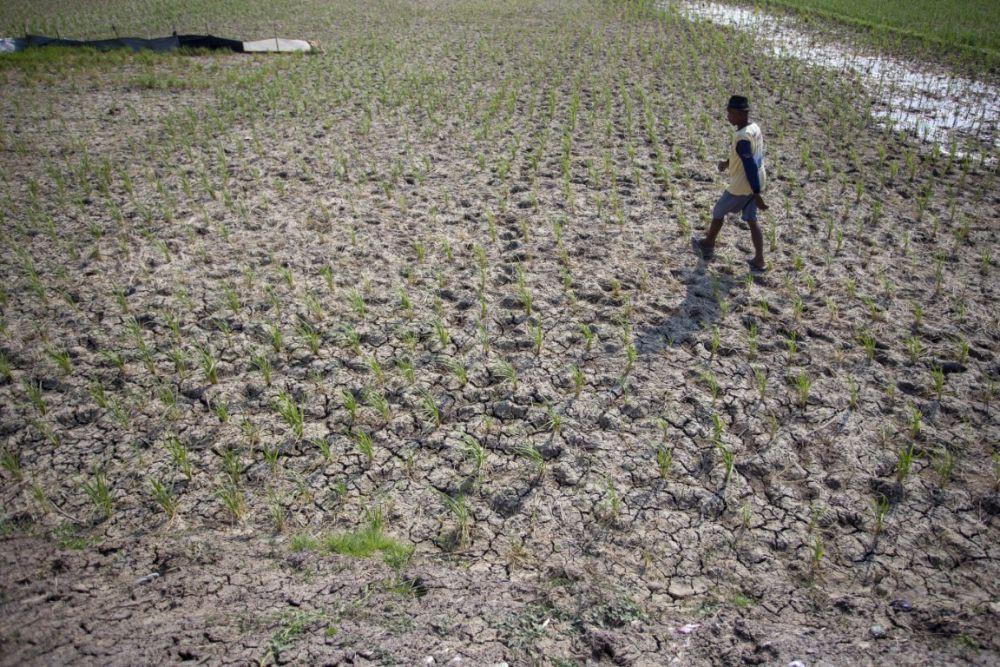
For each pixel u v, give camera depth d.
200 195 8.53
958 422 4.92
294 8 23.50
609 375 5.38
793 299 6.33
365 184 8.84
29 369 5.45
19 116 11.72
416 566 3.81
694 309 6.18
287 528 4.10
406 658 3.17
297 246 7.27
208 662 3.12
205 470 4.53
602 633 3.35
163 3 24.61
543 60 15.31
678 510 4.24
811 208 8.12
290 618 3.40
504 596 3.60
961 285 6.57
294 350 5.66
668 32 18.39
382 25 20.30
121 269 6.83
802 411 5.03
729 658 3.24
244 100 12.67
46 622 3.35
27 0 25.39
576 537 4.05
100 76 14.47
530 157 9.46
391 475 4.50
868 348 5.58
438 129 10.89
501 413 5.02
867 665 3.13
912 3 20.66
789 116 11.55
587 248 7.20
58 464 4.57
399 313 6.14
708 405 5.08
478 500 4.32
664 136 10.44
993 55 14.94
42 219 7.90
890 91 13.10
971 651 3.22
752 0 22.64
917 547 3.97
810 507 4.25
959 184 8.85
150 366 5.38
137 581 3.68
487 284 6.58
